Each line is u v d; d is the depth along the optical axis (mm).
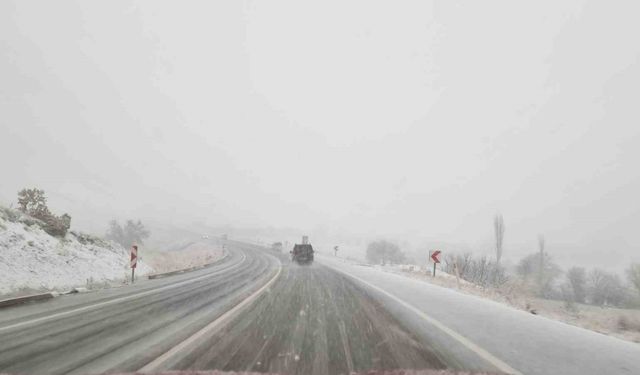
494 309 7441
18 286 9250
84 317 6414
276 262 24141
